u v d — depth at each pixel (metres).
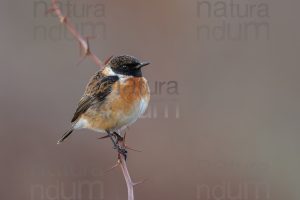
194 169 14.09
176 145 14.30
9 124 14.54
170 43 15.34
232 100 14.96
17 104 14.75
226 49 15.45
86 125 11.79
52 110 14.78
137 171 14.03
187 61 15.24
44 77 15.03
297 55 15.50
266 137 14.78
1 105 14.70
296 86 15.38
